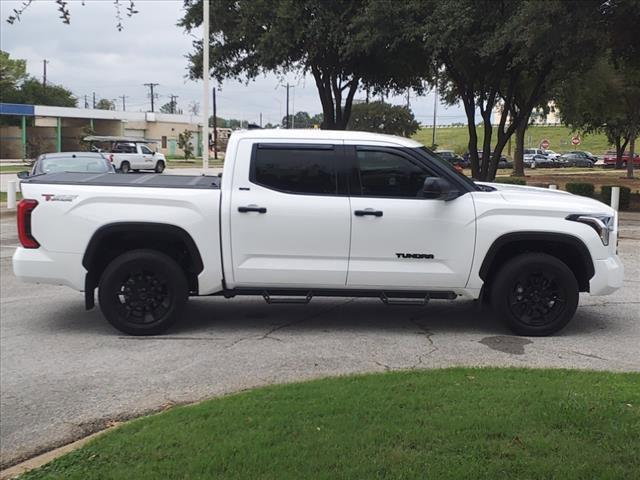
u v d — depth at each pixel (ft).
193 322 22.70
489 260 20.34
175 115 271.08
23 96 265.75
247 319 23.09
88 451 11.87
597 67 98.17
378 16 59.57
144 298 20.88
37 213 20.31
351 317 23.41
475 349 19.38
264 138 20.47
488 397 13.91
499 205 20.29
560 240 20.27
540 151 240.73
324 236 20.17
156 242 21.31
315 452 11.35
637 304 25.46
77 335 21.15
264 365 17.94
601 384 14.88
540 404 13.34
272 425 12.60
